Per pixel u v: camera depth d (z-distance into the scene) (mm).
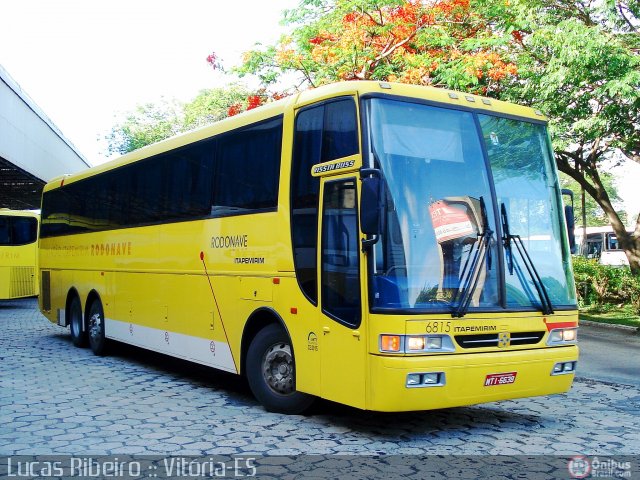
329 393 6523
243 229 7961
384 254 6043
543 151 7379
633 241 21391
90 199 12758
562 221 7254
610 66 14344
